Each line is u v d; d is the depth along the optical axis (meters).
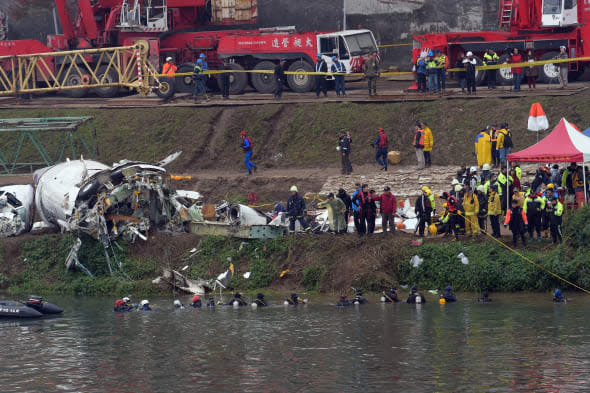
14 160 146.00
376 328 79.19
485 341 72.25
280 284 104.69
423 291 98.62
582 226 98.38
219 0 173.00
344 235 106.31
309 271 103.31
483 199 100.88
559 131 104.50
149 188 112.06
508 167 104.94
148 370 65.62
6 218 117.75
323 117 146.38
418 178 124.38
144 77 161.75
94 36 170.88
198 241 111.75
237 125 148.25
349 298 96.69
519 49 152.12
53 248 113.69
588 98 137.62
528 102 139.75
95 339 77.81
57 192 116.19
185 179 125.19
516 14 151.38
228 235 110.44
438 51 147.75
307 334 77.38
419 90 150.12
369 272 100.12
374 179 126.31
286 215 108.81
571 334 73.81
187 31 173.50
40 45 173.00
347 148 129.75
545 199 99.12
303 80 160.12
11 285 111.19
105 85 163.88
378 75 149.00
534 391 57.47
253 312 90.50
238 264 107.62
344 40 154.88
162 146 147.12
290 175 132.62
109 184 112.69
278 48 159.62
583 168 102.25
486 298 92.19
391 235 104.19
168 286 106.50
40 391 60.53
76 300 102.94
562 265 95.19
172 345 74.25
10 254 114.44
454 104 143.00
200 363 67.38
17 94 166.00
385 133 141.50
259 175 134.12
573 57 149.88
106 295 106.44
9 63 170.25
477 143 122.25
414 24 190.38
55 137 153.00
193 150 145.12
